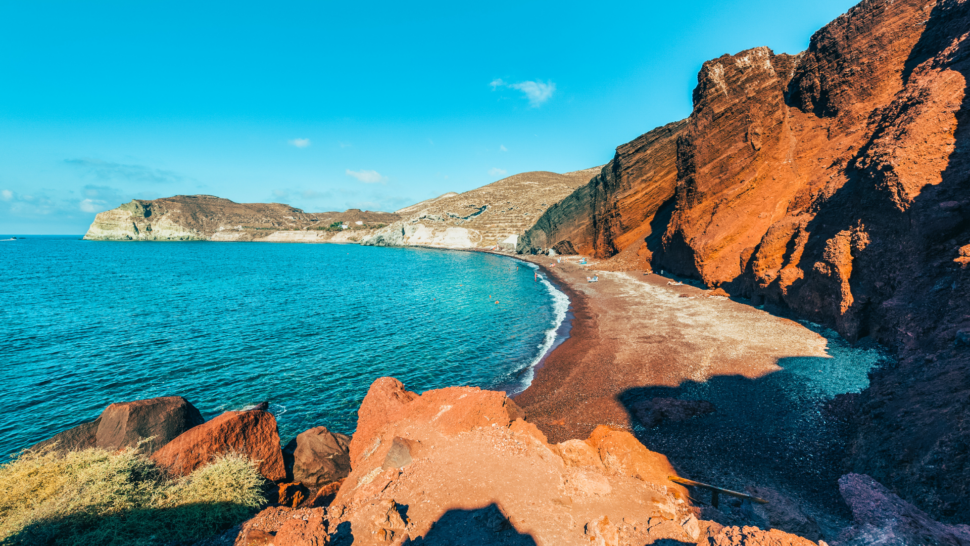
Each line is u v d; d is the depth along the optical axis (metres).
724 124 43.97
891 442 10.79
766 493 10.03
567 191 176.88
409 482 9.51
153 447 11.88
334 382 23.02
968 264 15.38
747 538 6.07
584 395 19.31
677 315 31.62
